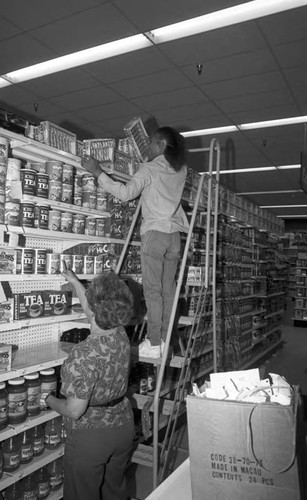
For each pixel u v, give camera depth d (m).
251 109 6.52
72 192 2.80
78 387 1.87
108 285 2.01
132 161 3.29
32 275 2.51
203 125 7.25
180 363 2.99
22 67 5.40
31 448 2.51
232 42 4.69
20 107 6.73
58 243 3.29
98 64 5.27
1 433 2.26
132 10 4.15
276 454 1.12
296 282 15.78
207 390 1.27
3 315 2.38
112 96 6.23
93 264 3.05
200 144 8.21
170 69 5.34
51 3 4.07
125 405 2.11
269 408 1.13
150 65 5.26
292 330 14.13
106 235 3.12
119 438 2.02
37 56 5.11
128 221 3.36
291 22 4.30
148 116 6.97
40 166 2.75
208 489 1.18
